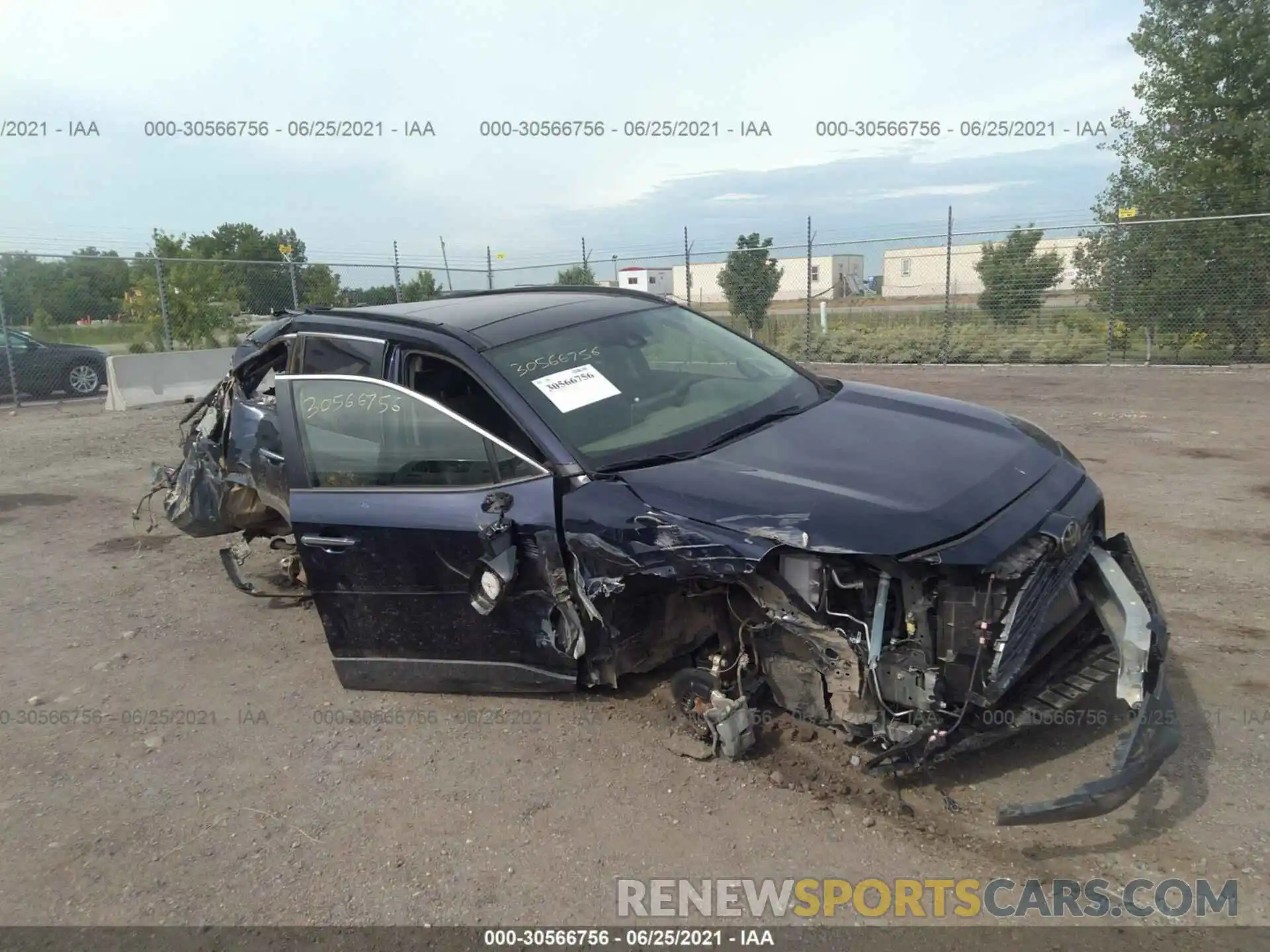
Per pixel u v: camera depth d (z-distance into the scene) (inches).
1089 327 607.5
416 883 115.3
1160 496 257.1
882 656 114.6
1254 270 529.7
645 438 143.6
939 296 751.1
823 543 112.3
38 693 177.3
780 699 128.5
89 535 283.4
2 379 591.5
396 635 156.3
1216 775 122.8
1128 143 589.9
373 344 163.0
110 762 150.5
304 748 150.8
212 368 604.4
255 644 195.9
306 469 162.6
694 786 129.7
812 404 162.2
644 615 136.0
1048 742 132.0
